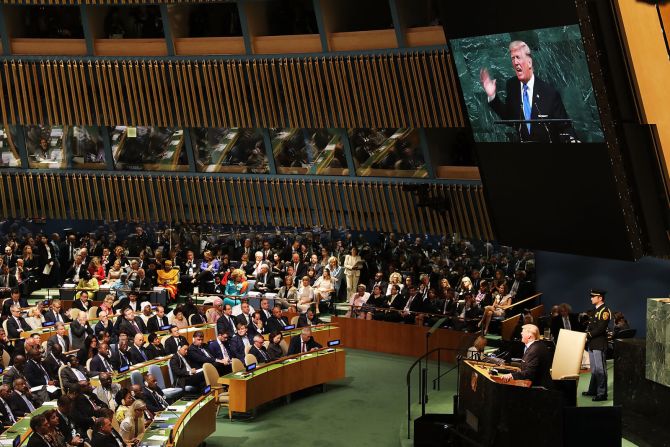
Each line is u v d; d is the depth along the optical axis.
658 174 15.00
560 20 14.96
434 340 24.17
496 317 23.97
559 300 24.83
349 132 26.70
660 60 14.47
